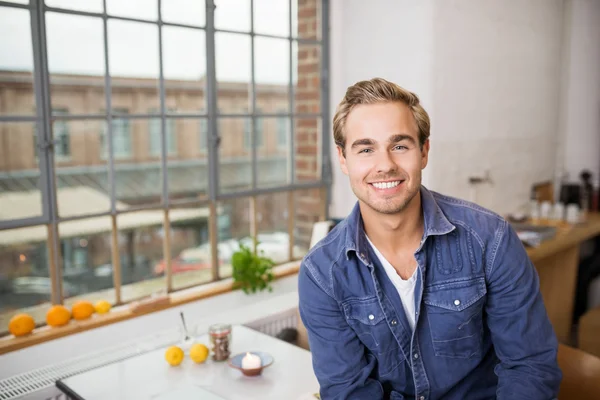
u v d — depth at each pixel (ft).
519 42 11.80
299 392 5.45
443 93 9.73
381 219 4.11
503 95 11.44
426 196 4.33
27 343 6.86
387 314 4.29
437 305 4.22
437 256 4.24
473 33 10.36
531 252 9.45
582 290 12.55
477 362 4.36
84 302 7.56
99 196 53.06
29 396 5.99
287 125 10.02
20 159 52.75
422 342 4.30
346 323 4.42
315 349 4.51
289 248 10.22
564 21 13.52
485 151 11.06
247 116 9.30
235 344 6.70
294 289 9.48
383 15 9.91
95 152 54.19
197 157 54.75
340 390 4.38
